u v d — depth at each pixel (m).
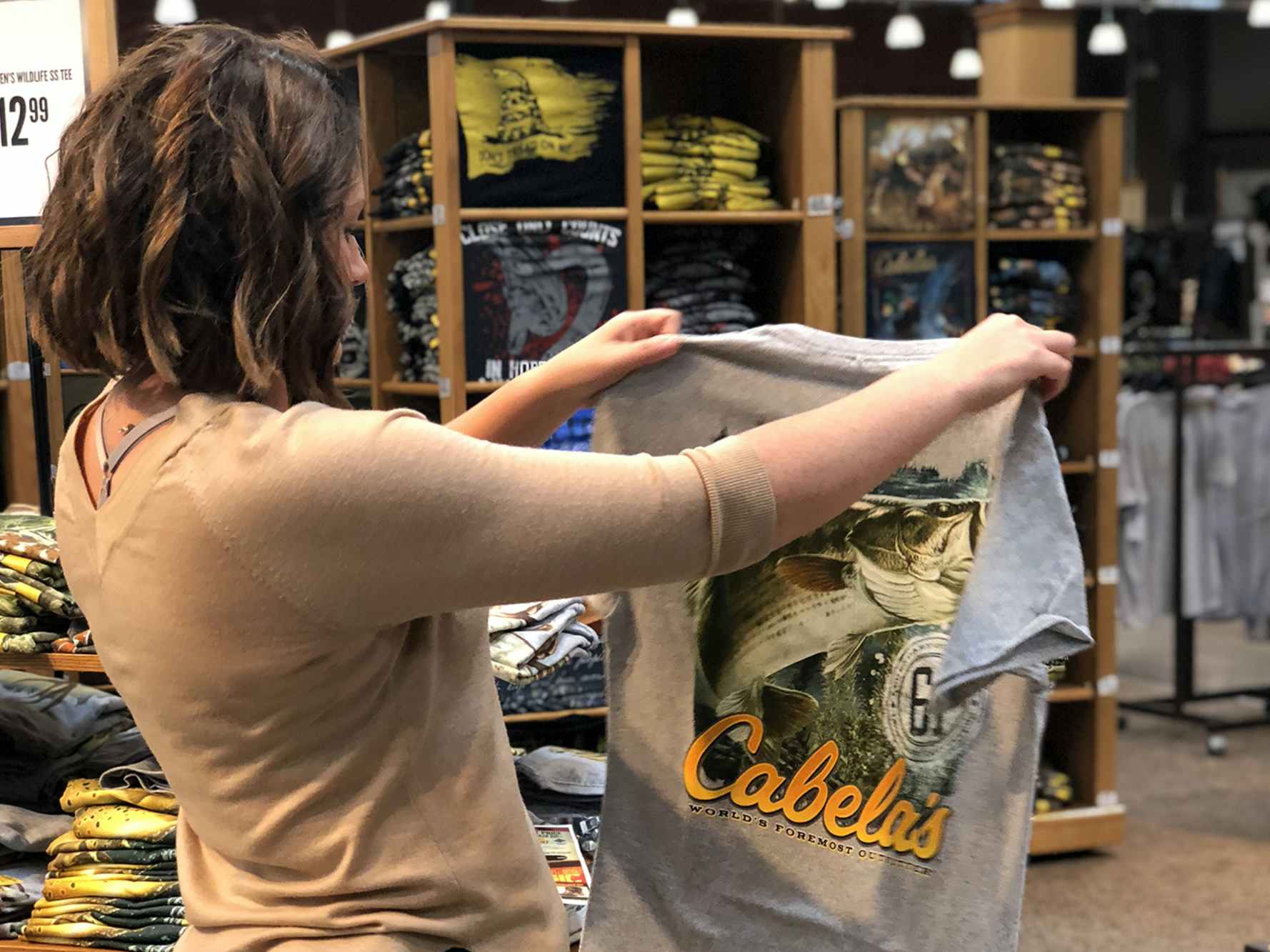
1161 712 6.04
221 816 1.11
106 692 2.30
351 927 1.11
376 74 3.73
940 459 1.46
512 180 3.38
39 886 1.97
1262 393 6.00
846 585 1.48
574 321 3.44
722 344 1.42
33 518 2.08
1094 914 4.11
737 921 1.48
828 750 1.47
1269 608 6.06
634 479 1.02
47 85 1.88
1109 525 4.59
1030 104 4.44
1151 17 12.70
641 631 1.50
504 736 1.23
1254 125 12.68
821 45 3.63
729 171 3.66
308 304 1.05
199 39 1.07
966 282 4.48
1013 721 1.41
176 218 1.00
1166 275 7.10
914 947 1.43
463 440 1.01
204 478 1.00
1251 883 4.35
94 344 1.07
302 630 1.01
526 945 1.18
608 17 11.49
